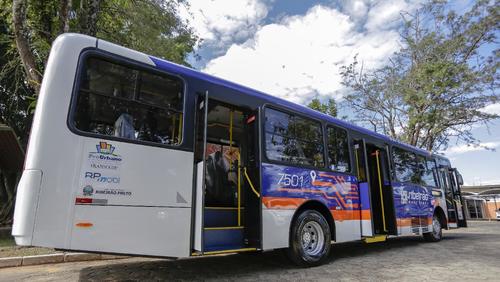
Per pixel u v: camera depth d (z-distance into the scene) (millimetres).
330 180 7199
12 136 10062
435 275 5777
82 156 4074
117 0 11312
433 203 11219
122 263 6887
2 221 13000
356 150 8281
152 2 11164
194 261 7051
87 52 4355
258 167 5875
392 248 9570
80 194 3988
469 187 56469
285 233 6031
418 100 21438
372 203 8969
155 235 4445
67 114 4070
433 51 22391
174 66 5195
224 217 5777
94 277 5586
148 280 5336
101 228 4059
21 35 8523
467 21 21984
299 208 6422
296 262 6234
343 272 5977
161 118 4848
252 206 5820
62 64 4180
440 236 11523
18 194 3777
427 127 22219
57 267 6543
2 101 14797
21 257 6824
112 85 4484
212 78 5641
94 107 4285
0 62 12961
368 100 24938
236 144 6879
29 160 3842
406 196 9711
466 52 22188
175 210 4688
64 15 9297
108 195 4168
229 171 6320
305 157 6805
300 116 6980
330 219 7078
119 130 4410
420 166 11039
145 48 11336
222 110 6262
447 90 20641
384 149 9391
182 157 4906
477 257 7816
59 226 3809
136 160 4461
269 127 6258
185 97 5164
